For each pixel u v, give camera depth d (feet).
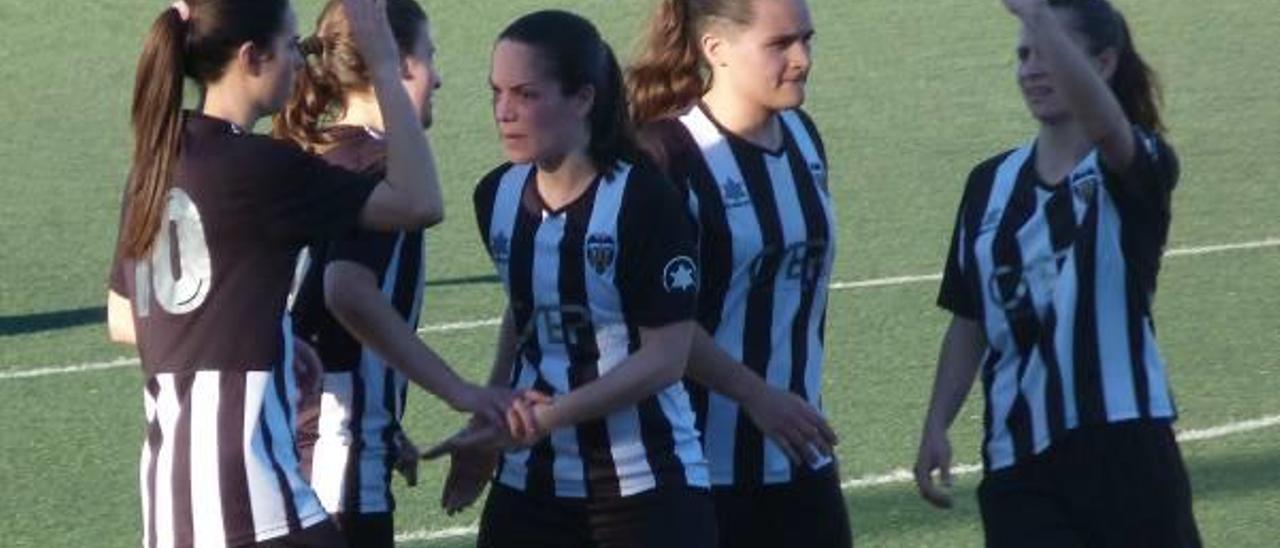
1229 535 86.38
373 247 60.23
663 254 59.00
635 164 59.77
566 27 58.90
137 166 56.44
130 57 205.05
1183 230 140.46
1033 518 61.46
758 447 64.34
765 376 64.08
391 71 57.00
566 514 61.11
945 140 171.53
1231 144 167.43
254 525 55.57
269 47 56.65
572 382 60.49
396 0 63.36
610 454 60.29
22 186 162.30
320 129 62.64
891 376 109.81
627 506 60.44
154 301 56.34
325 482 63.21
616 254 59.16
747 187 63.21
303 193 55.67
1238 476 93.50
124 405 107.65
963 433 99.25
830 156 166.61
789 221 63.57
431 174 56.80
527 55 58.44
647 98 64.18
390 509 64.85
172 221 55.83
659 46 64.18
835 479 65.82
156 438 56.54
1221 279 127.85
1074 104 58.44
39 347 118.52
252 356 55.88
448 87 193.36
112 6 219.61
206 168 55.52
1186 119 176.96
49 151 173.88
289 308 61.77
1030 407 61.57
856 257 135.74
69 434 103.19
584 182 59.67
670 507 60.44
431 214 56.65
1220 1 220.43
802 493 64.95
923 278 129.80
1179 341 115.24
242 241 55.62
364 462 63.67
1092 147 60.90
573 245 59.47
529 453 61.26
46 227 149.48
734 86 63.10
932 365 111.75
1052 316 61.00
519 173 61.11
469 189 158.10
